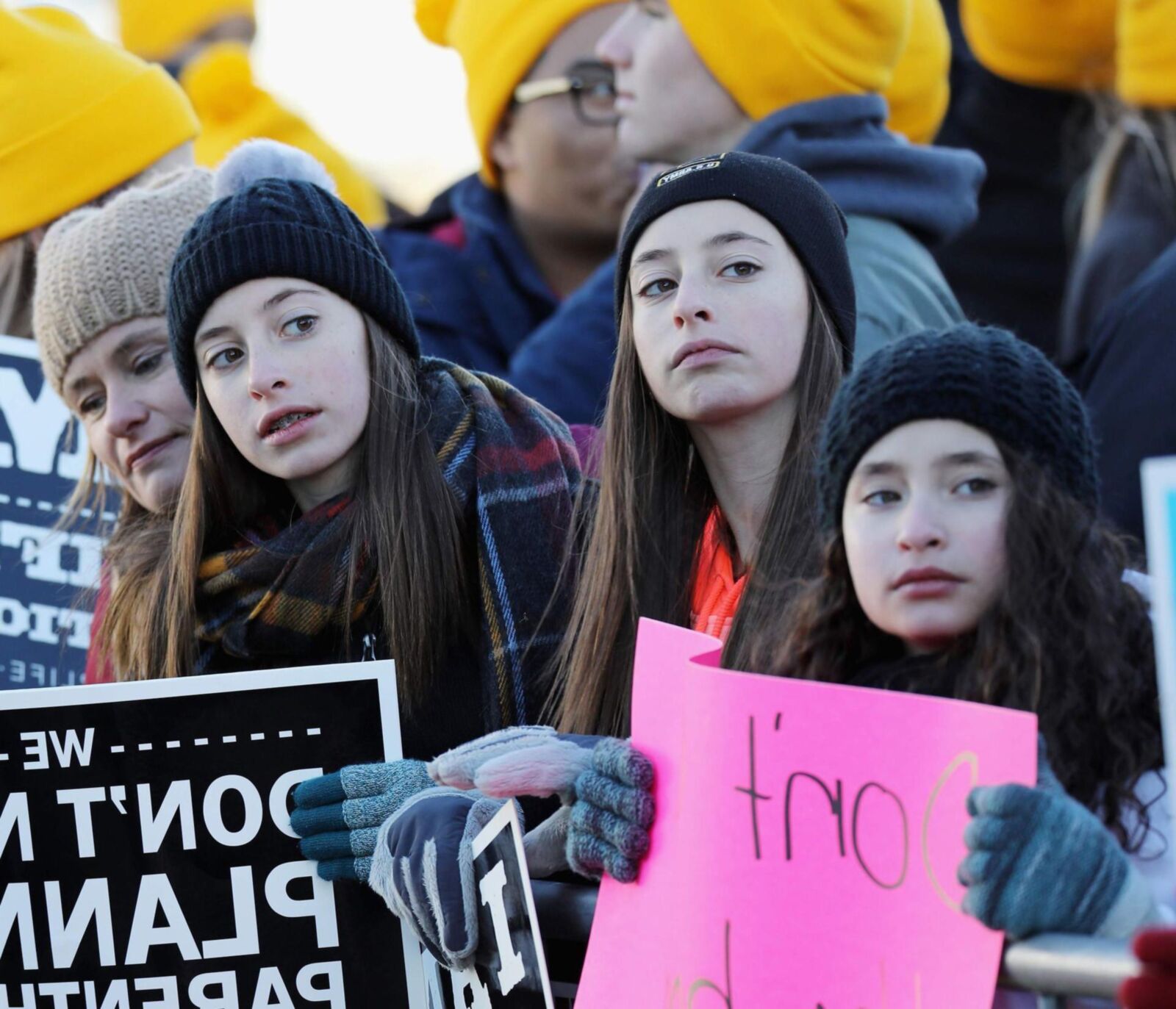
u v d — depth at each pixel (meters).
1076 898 5.26
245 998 7.48
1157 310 10.09
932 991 5.48
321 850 7.38
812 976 5.73
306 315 8.37
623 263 8.01
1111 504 9.93
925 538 5.82
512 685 8.14
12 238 12.12
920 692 5.95
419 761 7.49
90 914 7.58
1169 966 5.00
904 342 6.01
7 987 7.60
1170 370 9.94
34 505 11.47
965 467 5.84
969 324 6.13
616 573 7.76
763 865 5.88
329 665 7.58
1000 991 5.72
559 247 13.57
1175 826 5.15
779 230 7.70
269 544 8.48
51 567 11.32
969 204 11.26
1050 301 14.88
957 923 5.47
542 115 13.08
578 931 6.96
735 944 5.89
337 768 7.52
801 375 7.65
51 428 11.50
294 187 8.58
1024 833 5.30
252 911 7.50
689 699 6.16
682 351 7.55
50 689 7.67
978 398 5.81
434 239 13.85
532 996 6.59
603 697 7.61
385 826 7.18
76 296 9.91
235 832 7.54
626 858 6.35
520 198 13.48
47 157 11.99
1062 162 14.74
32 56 12.05
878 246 10.61
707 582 7.80
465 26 13.55
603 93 13.01
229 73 15.18
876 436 5.94
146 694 7.64
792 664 6.32
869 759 5.71
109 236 9.92
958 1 15.77
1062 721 5.69
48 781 7.65
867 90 11.08
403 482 8.33
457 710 8.26
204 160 15.23
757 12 10.78
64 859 7.61
